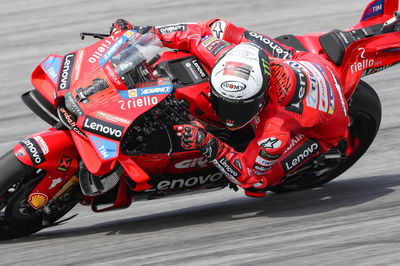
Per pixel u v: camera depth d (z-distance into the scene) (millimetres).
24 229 17328
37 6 47094
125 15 44188
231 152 16344
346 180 21938
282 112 16078
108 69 16094
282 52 18594
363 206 18109
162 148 16688
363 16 20391
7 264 15148
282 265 13609
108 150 15094
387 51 19594
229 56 15836
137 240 16547
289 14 42531
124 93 15773
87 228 19016
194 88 16734
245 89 15250
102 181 15953
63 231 18828
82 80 16094
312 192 20875
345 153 20359
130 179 16281
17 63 36750
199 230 17078
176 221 18719
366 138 20797
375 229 15516
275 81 16094
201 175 17938
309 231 16000
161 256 14797
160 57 17578
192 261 14234
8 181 15953
